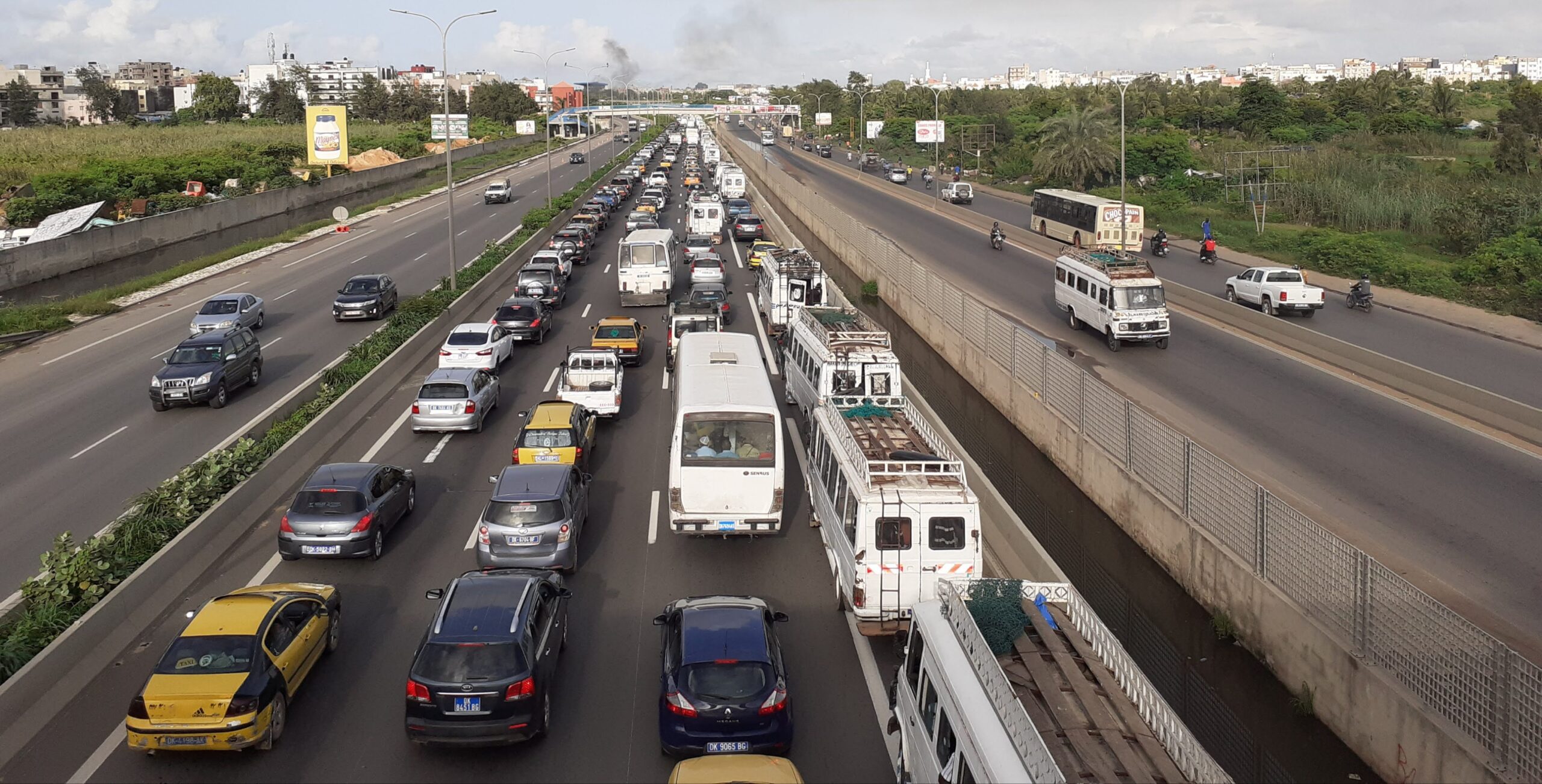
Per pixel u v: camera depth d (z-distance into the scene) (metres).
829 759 12.48
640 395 30.12
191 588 17.19
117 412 27.73
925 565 14.86
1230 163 89.44
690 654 12.30
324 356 33.91
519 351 35.81
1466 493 20.14
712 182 102.69
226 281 49.38
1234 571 16.59
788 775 9.77
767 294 39.62
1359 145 89.50
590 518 20.61
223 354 28.36
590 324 40.38
